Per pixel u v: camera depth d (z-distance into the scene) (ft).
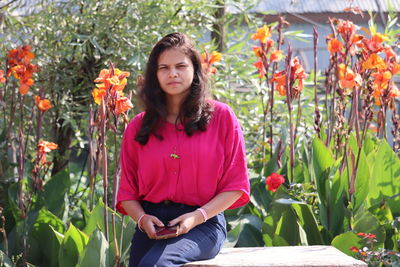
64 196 14.61
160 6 18.40
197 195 10.03
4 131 16.33
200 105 10.03
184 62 10.00
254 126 17.26
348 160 14.51
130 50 17.63
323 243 13.01
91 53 18.58
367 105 14.16
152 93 10.12
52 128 18.98
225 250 10.85
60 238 12.69
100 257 11.02
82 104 19.21
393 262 11.32
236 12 23.20
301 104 19.13
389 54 13.84
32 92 18.38
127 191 10.42
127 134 10.53
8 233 14.47
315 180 13.88
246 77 19.62
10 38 18.86
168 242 9.52
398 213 13.69
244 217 13.97
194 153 9.91
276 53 15.46
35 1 19.72
